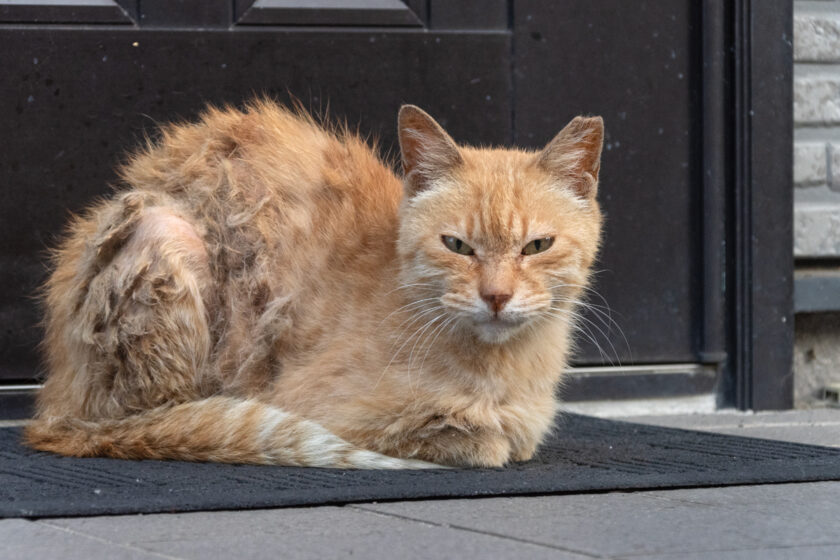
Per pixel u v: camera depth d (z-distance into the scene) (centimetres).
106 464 327
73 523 247
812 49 526
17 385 455
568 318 358
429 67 480
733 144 506
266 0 466
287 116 415
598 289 495
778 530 243
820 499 282
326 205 374
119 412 351
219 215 366
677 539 233
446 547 224
